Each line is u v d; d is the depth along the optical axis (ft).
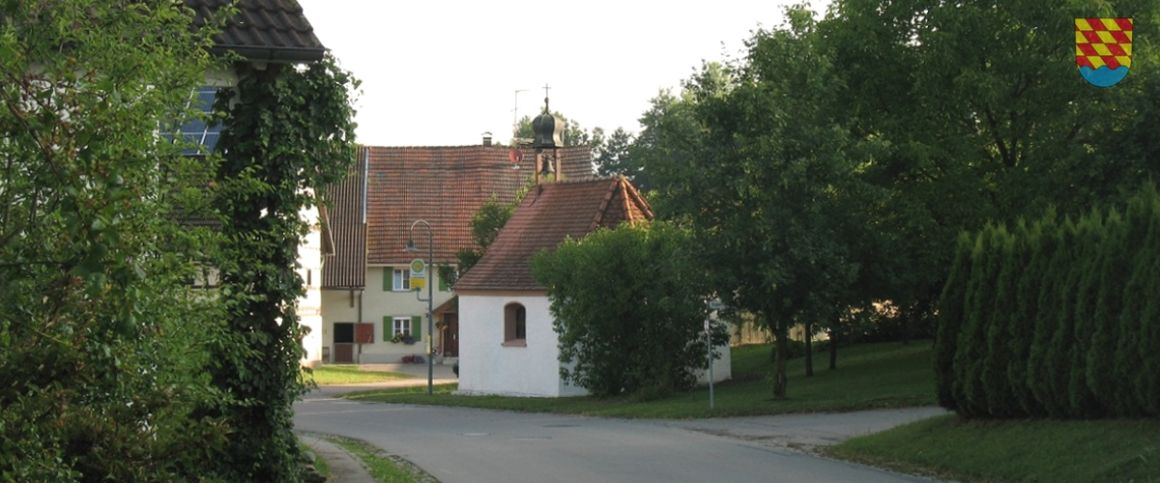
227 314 29.40
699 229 91.91
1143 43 93.61
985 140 101.19
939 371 61.21
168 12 26.21
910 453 57.93
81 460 22.88
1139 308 50.57
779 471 56.18
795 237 89.10
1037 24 95.61
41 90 20.52
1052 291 55.31
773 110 89.45
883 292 100.01
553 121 157.79
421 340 226.58
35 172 20.11
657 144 95.50
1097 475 46.34
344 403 129.49
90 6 24.70
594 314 112.88
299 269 49.03
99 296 20.67
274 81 45.16
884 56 102.22
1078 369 53.11
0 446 19.98
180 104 26.50
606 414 99.55
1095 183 91.86
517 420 97.14
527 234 137.39
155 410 23.79
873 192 92.99
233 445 45.42
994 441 55.01
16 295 20.65
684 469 57.52
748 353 166.91
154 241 23.95
